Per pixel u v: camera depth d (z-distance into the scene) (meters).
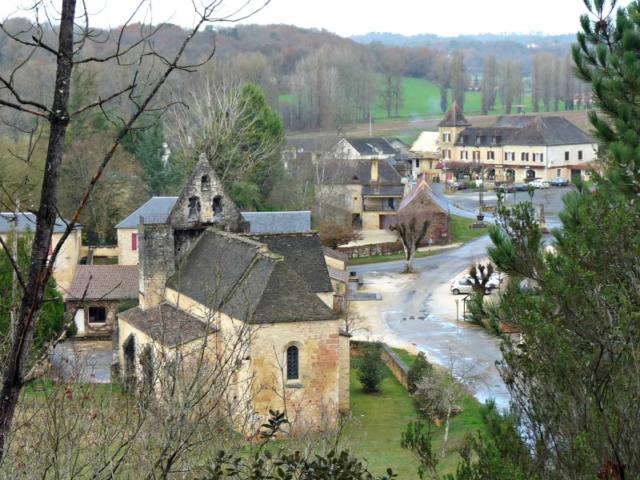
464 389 48.59
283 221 75.12
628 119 29.27
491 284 75.69
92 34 9.86
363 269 90.06
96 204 85.56
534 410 18.08
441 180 155.88
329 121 182.38
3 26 9.12
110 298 63.72
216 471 15.27
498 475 16.95
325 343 43.50
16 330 9.78
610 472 15.34
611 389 17.59
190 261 51.44
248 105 94.81
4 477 14.66
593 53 30.64
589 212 23.89
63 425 16.69
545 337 18.73
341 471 15.09
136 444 16.86
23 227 55.59
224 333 43.34
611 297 19.41
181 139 92.62
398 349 60.34
